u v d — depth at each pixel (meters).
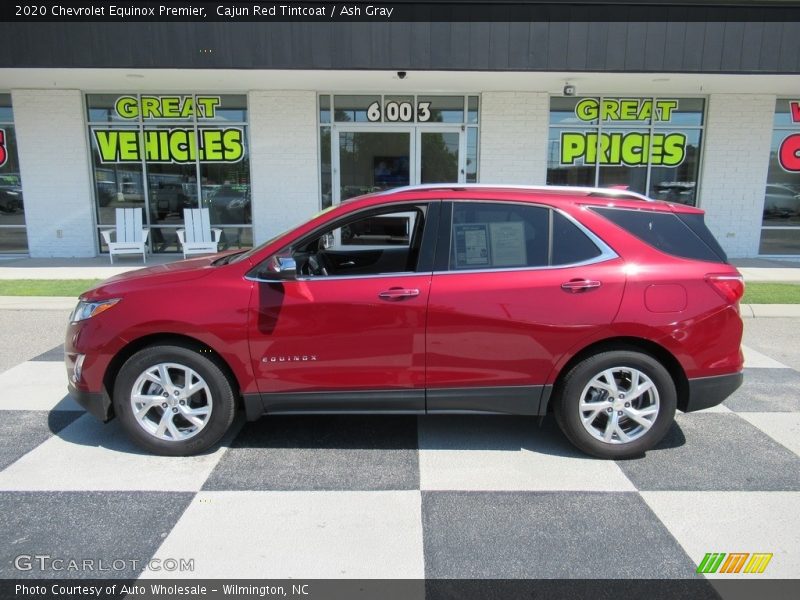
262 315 3.67
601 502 3.34
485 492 3.45
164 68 9.20
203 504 3.29
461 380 3.74
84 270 10.47
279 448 4.02
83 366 3.77
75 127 11.48
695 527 3.10
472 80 10.26
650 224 3.83
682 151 11.84
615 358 3.71
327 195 11.77
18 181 11.84
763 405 4.84
